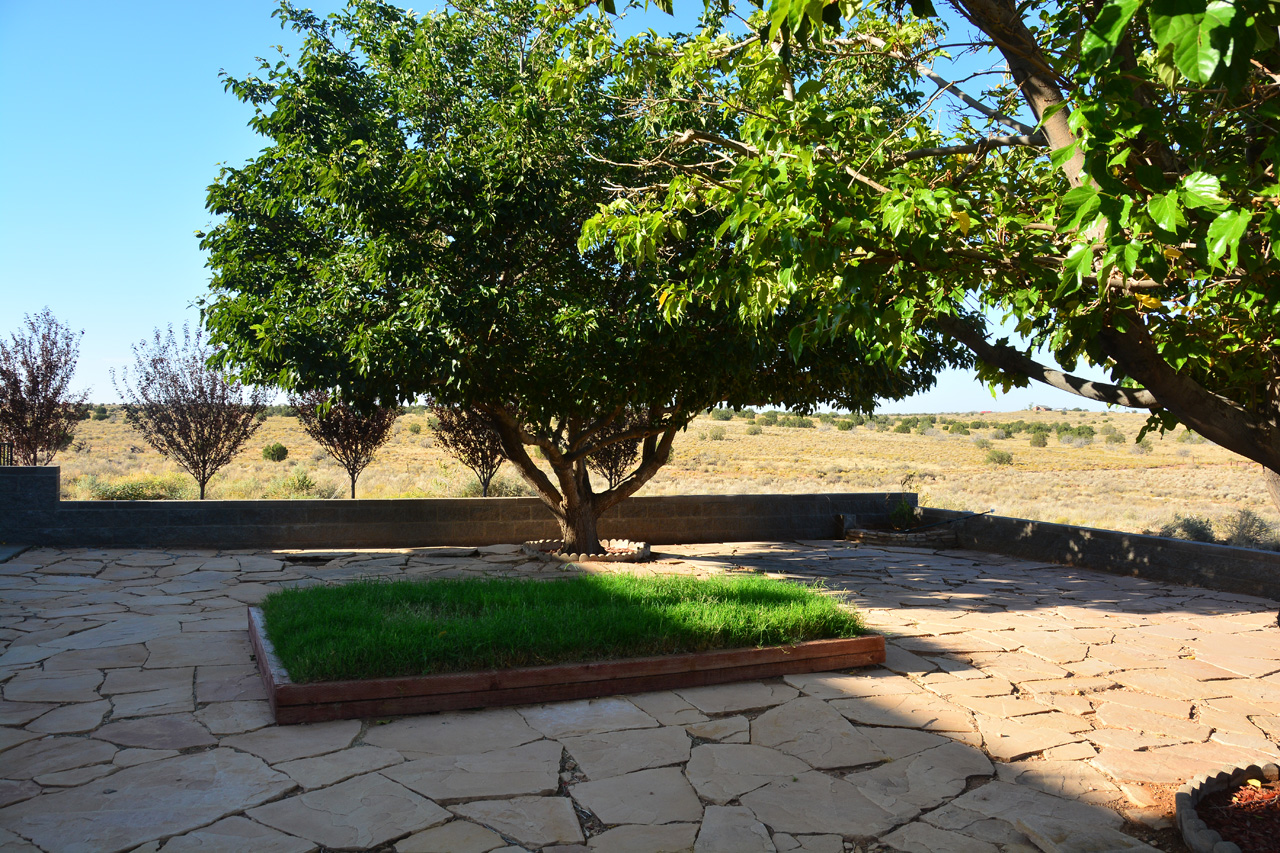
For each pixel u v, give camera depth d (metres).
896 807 3.82
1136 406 3.68
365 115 9.66
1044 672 6.18
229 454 17.38
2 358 17.31
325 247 10.01
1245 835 3.56
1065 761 4.43
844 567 11.62
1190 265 3.27
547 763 4.21
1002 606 8.87
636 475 12.41
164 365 16.80
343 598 6.70
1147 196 2.82
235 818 3.52
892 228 3.16
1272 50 2.78
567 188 9.30
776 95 5.01
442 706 4.90
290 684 4.66
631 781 4.03
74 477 25.72
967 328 4.10
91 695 5.09
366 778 3.96
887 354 4.44
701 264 4.70
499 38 10.00
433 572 10.30
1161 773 4.27
